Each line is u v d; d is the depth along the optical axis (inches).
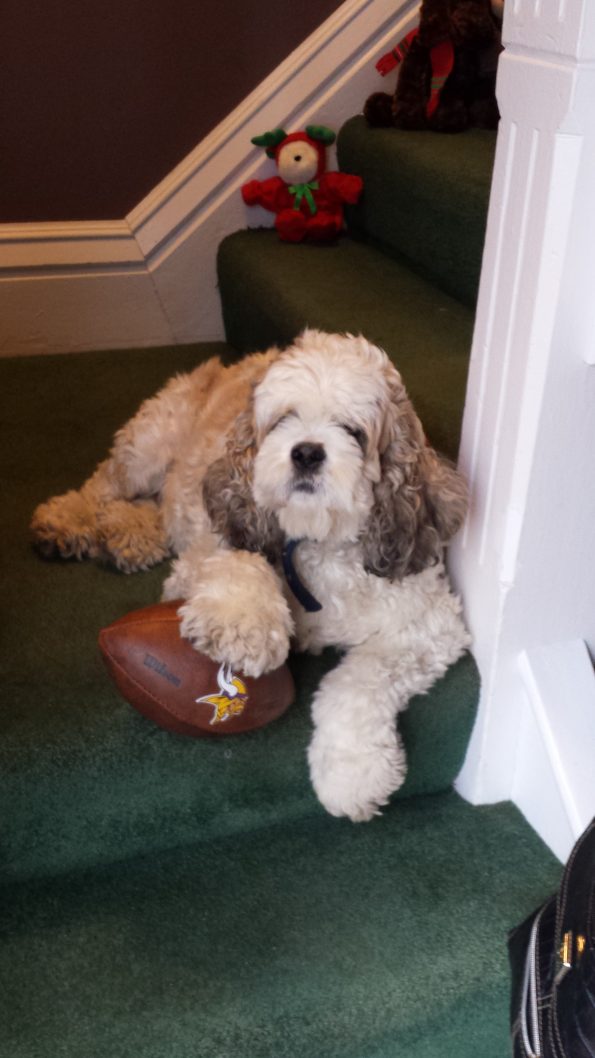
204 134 122.0
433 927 61.7
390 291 105.0
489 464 63.7
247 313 116.3
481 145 107.5
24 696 64.8
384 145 110.0
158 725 60.4
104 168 120.1
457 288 101.8
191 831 65.6
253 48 118.6
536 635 67.0
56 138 116.6
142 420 88.0
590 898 39.9
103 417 108.7
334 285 106.3
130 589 79.3
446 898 63.9
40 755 59.9
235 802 65.1
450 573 71.3
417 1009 57.0
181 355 125.9
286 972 58.2
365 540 64.6
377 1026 56.3
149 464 87.8
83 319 125.3
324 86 121.6
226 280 122.6
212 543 71.0
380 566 64.5
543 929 45.5
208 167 122.0
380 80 122.6
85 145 118.0
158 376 119.0
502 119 56.2
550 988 42.4
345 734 61.8
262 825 68.2
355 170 118.6
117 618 74.9
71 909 62.2
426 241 104.6
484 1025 59.6
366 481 60.7
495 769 71.2
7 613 74.9
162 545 83.0
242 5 115.5
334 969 58.6
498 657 66.7
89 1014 55.3
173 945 59.8
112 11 111.6
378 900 63.6
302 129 122.6
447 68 110.4
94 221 122.3
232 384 85.6
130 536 81.4
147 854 66.7
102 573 81.6
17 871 62.5
